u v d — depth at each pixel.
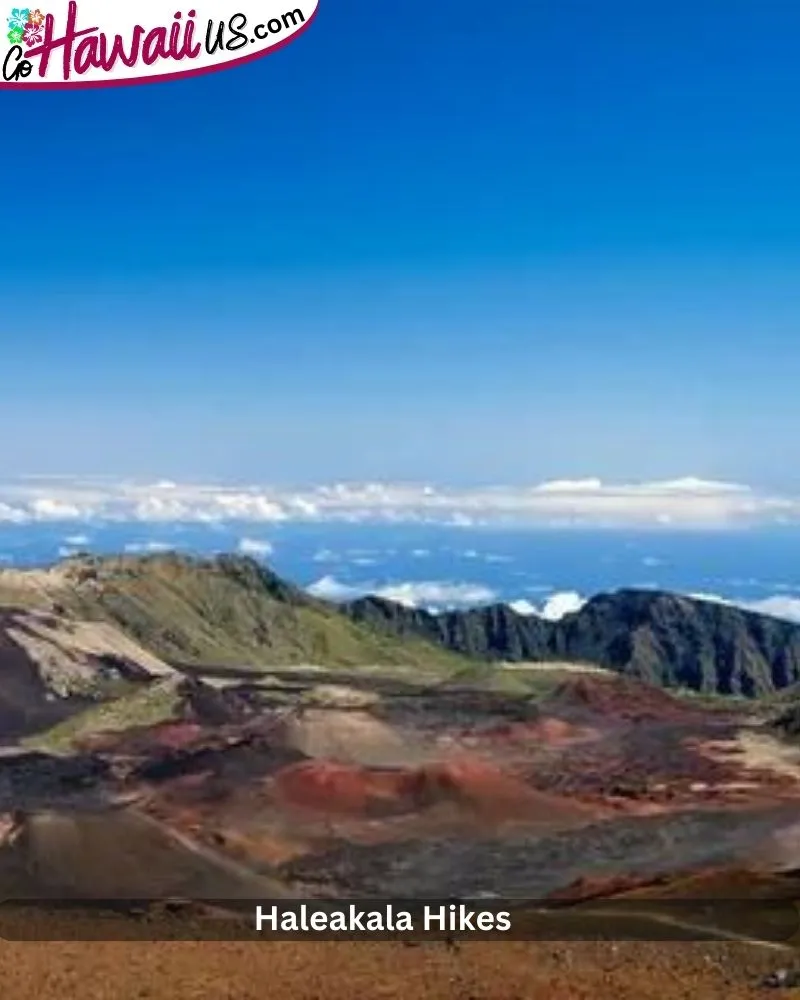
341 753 131.62
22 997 30.44
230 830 95.00
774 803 108.44
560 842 94.69
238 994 30.69
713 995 30.48
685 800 110.88
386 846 93.31
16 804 103.12
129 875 66.19
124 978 32.00
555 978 32.06
